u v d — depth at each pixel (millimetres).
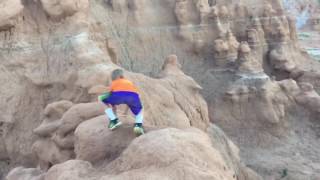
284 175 16672
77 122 9055
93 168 6664
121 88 7270
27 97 12898
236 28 22391
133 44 19219
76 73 12398
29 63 13180
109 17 19000
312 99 20359
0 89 12820
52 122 10352
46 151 10047
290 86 20719
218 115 19344
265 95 19422
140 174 5770
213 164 6191
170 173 5742
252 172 15586
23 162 12352
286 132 19641
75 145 7938
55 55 13250
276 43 22641
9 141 12523
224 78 20359
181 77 15203
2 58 13094
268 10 22781
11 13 12875
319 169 17109
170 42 20531
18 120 12672
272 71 22469
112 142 7191
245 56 20188
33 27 13602
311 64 23516
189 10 21172
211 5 22703
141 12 20094
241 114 19453
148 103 12203
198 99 15133
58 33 13570
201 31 21094
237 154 15672
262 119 19312
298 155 18312
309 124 20109
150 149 6105
